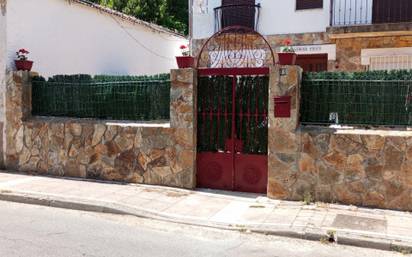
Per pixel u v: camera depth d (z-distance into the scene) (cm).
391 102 756
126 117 952
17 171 1025
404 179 731
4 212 743
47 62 1138
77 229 657
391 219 691
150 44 1656
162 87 912
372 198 750
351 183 761
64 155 980
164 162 891
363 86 770
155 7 2633
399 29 1195
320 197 781
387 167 739
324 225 662
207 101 873
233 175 861
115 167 934
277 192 804
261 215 718
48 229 651
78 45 1258
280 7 1375
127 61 1509
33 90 1039
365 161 751
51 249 561
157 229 675
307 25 1348
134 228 676
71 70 1232
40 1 1107
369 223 671
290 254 579
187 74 862
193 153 870
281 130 796
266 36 1389
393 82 752
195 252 575
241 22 1415
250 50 1338
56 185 894
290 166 793
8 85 1027
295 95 784
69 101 1007
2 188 860
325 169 774
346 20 1310
